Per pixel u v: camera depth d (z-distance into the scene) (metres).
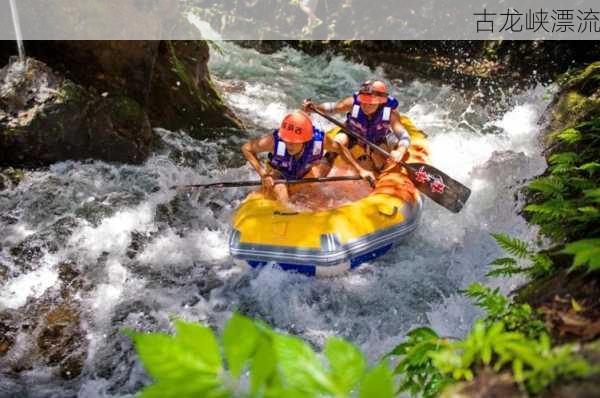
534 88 9.04
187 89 7.31
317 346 4.38
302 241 4.82
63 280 4.81
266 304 4.74
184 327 0.94
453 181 5.66
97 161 6.13
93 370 4.03
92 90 6.19
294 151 5.29
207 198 6.10
